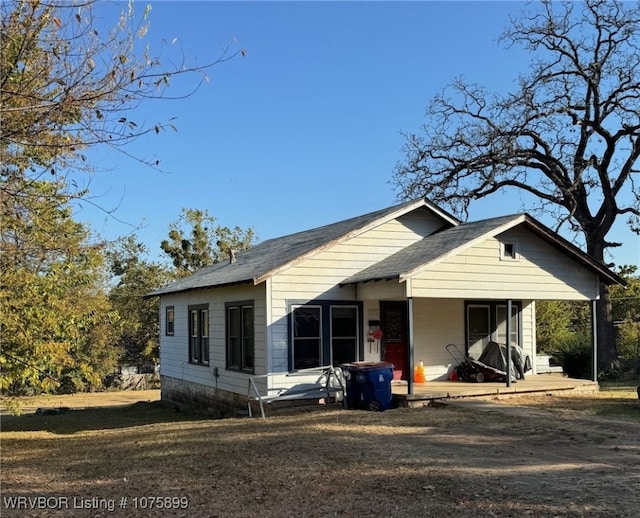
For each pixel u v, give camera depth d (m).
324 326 15.28
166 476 7.83
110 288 33.69
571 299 16.02
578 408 13.12
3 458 9.86
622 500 6.19
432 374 17.03
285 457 8.68
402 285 14.03
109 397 25.56
